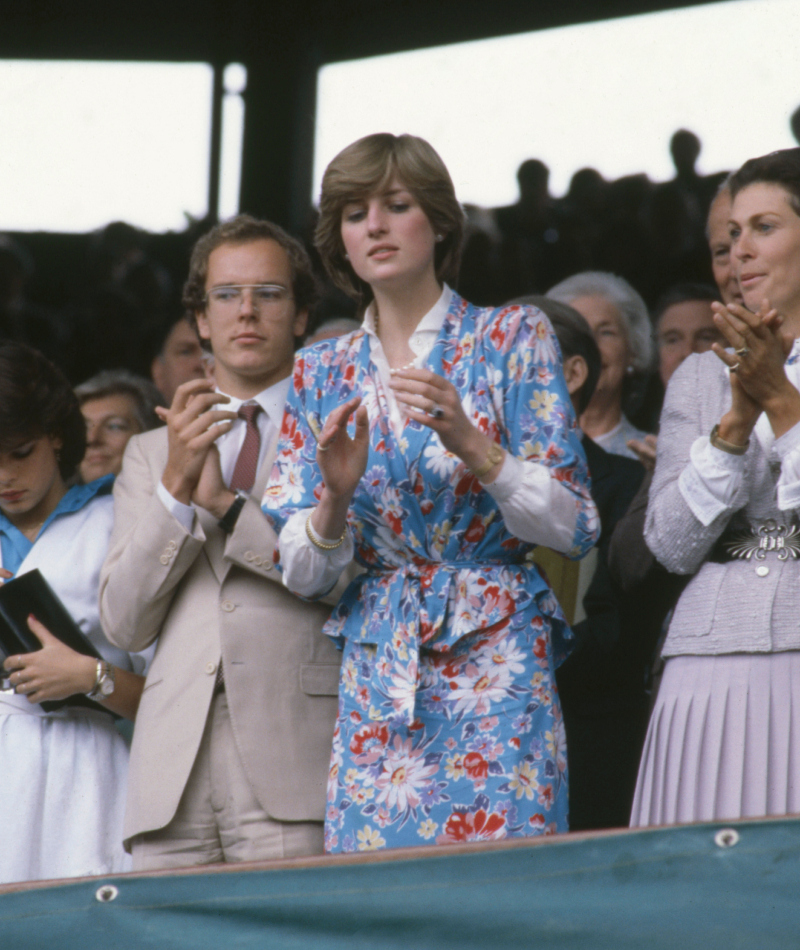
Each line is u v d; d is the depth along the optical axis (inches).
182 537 449.4
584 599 502.3
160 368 863.1
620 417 677.9
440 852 333.1
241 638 446.6
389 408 413.7
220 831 445.1
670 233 1082.1
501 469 378.6
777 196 408.2
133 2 1348.4
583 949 320.2
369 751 395.9
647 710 495.5
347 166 415.2
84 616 501.4
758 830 317.1
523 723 386.3
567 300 677.9
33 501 509.4
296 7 1310.3
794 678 376.2
